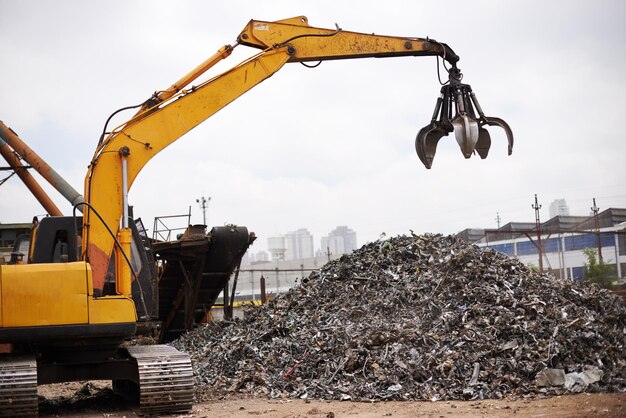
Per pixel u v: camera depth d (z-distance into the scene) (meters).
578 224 51.19
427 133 13.05
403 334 12.73
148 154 12.21
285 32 13.51
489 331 12.32
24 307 10.41
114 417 10.84
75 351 11.34
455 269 14.54
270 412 10.52
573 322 12.36
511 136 12.86
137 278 12.10
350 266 16.52
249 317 17.11
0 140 14.24
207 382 13.87
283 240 94.94
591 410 9.09
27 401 10.21
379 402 11.05
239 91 12.93
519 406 9.80
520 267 14.84
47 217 11.75
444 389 11.20
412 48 13.79
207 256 19.89
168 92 12.59
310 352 13.44
